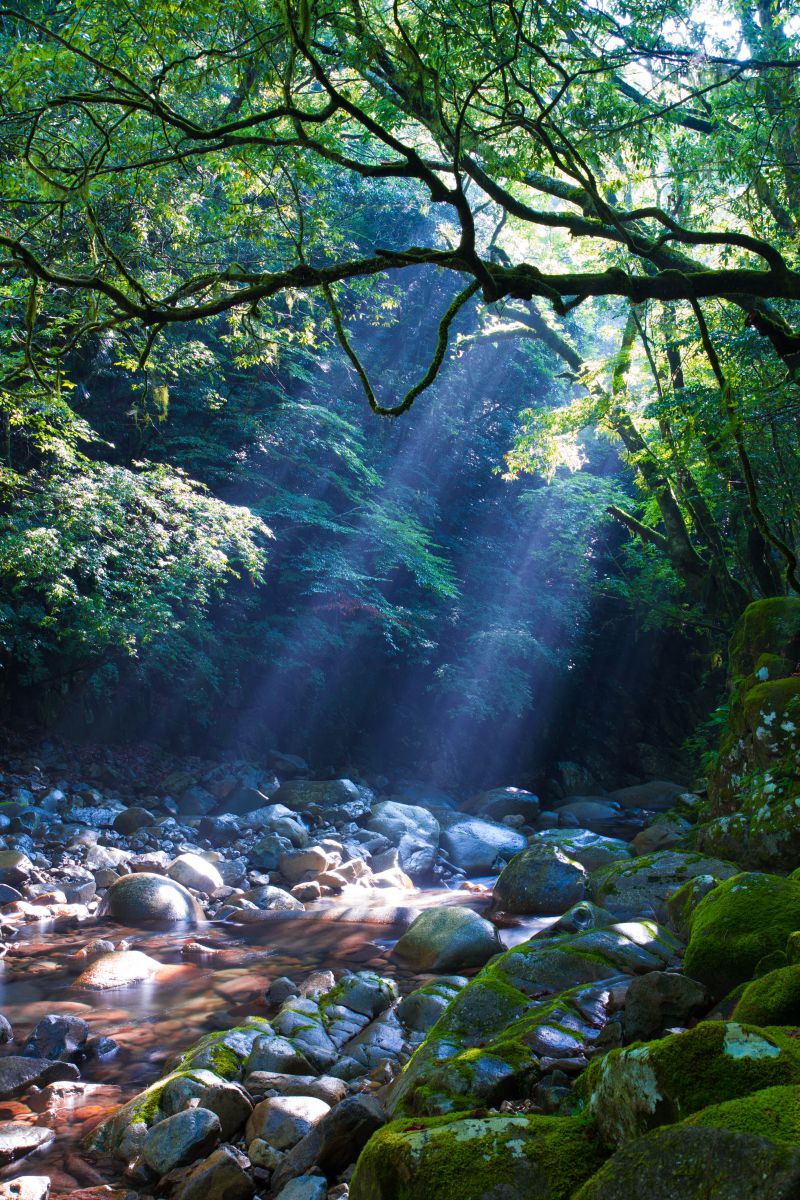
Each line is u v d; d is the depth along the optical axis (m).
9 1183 3.94
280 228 9.52
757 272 5.05
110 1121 4.55
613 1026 4.08
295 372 17.67
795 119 8.80
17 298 8.84
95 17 6.57
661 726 23.86
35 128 5.59
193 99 8.97
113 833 11.95
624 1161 2.21
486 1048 3.98
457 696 20.95
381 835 13.33
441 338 3.55
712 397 9.89
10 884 9.61
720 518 14.98
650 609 20.72
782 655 9.31
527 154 7.19
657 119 8.94
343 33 6.42
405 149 3.39
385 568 18.69
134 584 12.95
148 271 10.73
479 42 5.91
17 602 14.01
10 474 11.52
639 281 4.80
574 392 24.64
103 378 16.31
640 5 7.96
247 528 13.84
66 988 6.80
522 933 7.95
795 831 7.30
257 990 6.73
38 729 14.91
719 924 4.66
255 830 13.03
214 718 17.50
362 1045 5.30
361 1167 2.87
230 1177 3.75
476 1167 2.62
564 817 16.94
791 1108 2.13
